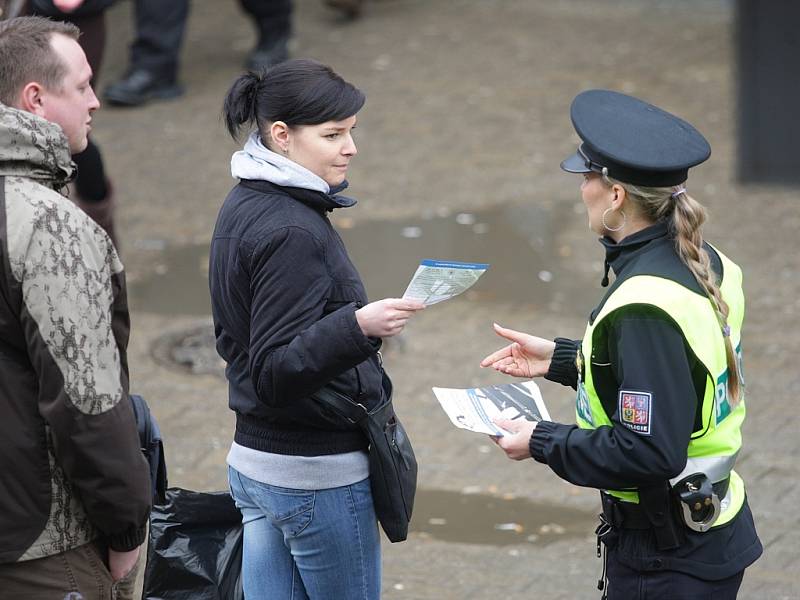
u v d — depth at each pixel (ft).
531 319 90.02
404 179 118.32
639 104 39.06
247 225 39.40
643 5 174.29
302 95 39.24
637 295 36.35
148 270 99.81
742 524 38.86
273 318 38.50
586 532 63.46
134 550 38.19
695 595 37.73
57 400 34.32
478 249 102.73
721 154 122.01
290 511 41.01
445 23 168.04
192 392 79.25
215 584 44.50
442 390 42.39
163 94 140.97
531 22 168.45
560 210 110.93
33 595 36.35
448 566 60.23
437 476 69.26
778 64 112.68
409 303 37.22
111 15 167.94
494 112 135.54
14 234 34.12
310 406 39.78
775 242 102.58
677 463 35.63
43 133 34.88
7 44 36.29
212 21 169.58
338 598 42.04
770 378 79.97
